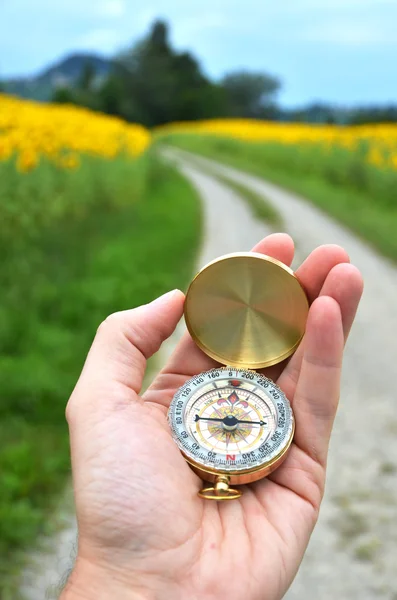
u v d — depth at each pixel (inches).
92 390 10.0
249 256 10.9
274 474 10.2
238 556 9.2
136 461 9.4
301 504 9.9
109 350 10.4
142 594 8.9
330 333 9.9
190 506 9.5
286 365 11.5
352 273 10.1
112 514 9.2
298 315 11.1
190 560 9.0
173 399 10.6
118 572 9.0
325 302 9.9
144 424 9.9
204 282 11.1
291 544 9.5
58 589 10.1
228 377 11.1
